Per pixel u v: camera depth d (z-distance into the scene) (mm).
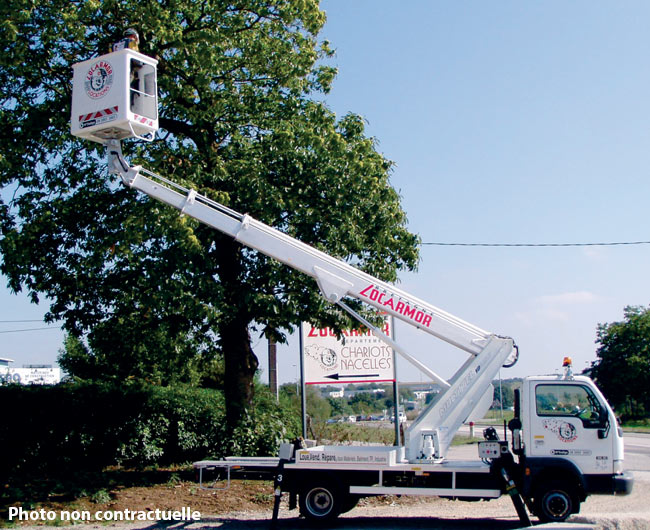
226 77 15625
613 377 47906
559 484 10336
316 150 14805
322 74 16812
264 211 14250
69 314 15406
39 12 13969
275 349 26359
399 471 10625
